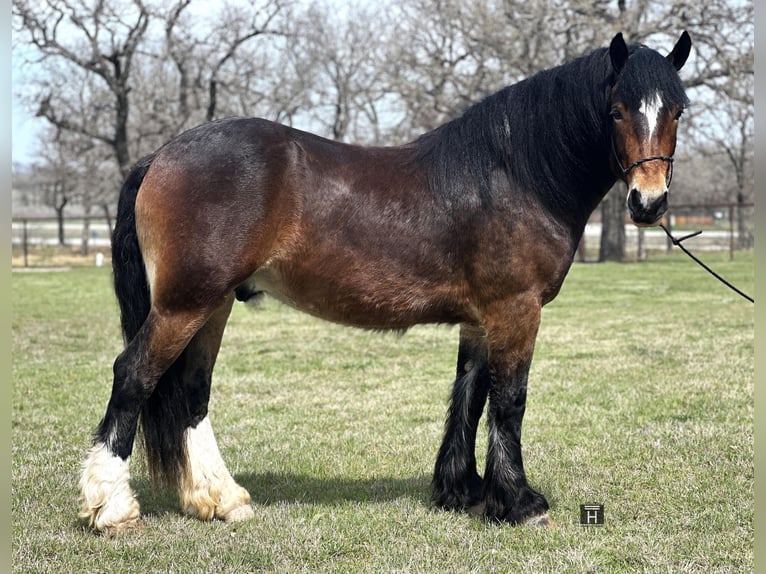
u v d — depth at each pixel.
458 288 4.23
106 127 35.06
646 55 3.99
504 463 4.29
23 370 8.80
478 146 4.23
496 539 4.10
